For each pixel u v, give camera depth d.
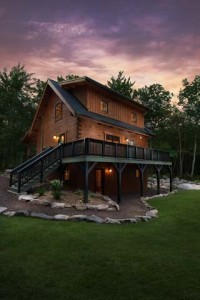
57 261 5.84
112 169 20.59
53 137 21.38
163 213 13.06
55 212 10.91
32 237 7.55
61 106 20.34
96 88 19.72
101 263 5.81
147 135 25.22
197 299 4.29
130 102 23.64
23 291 4.43
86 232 8.43
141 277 5.12
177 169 43.91
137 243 7.57
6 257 5.97
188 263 5.95
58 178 17.20
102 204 12.99
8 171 24.69
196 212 13.20
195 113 40.34
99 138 19.39
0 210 10.48
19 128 32.53
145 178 25.00
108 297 4.30
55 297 4.25
